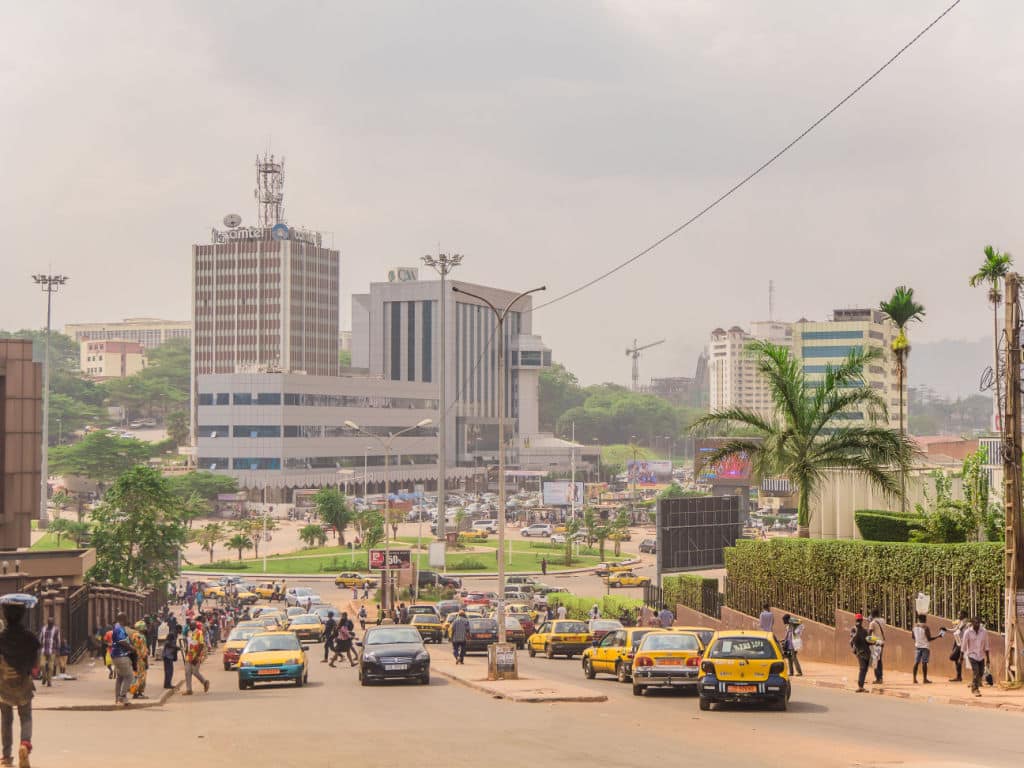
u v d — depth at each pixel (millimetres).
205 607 118562
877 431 62719
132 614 93812
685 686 42312
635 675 42312
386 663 48062
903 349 78375
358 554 195750
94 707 37844
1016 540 41688
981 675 39844
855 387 65750
